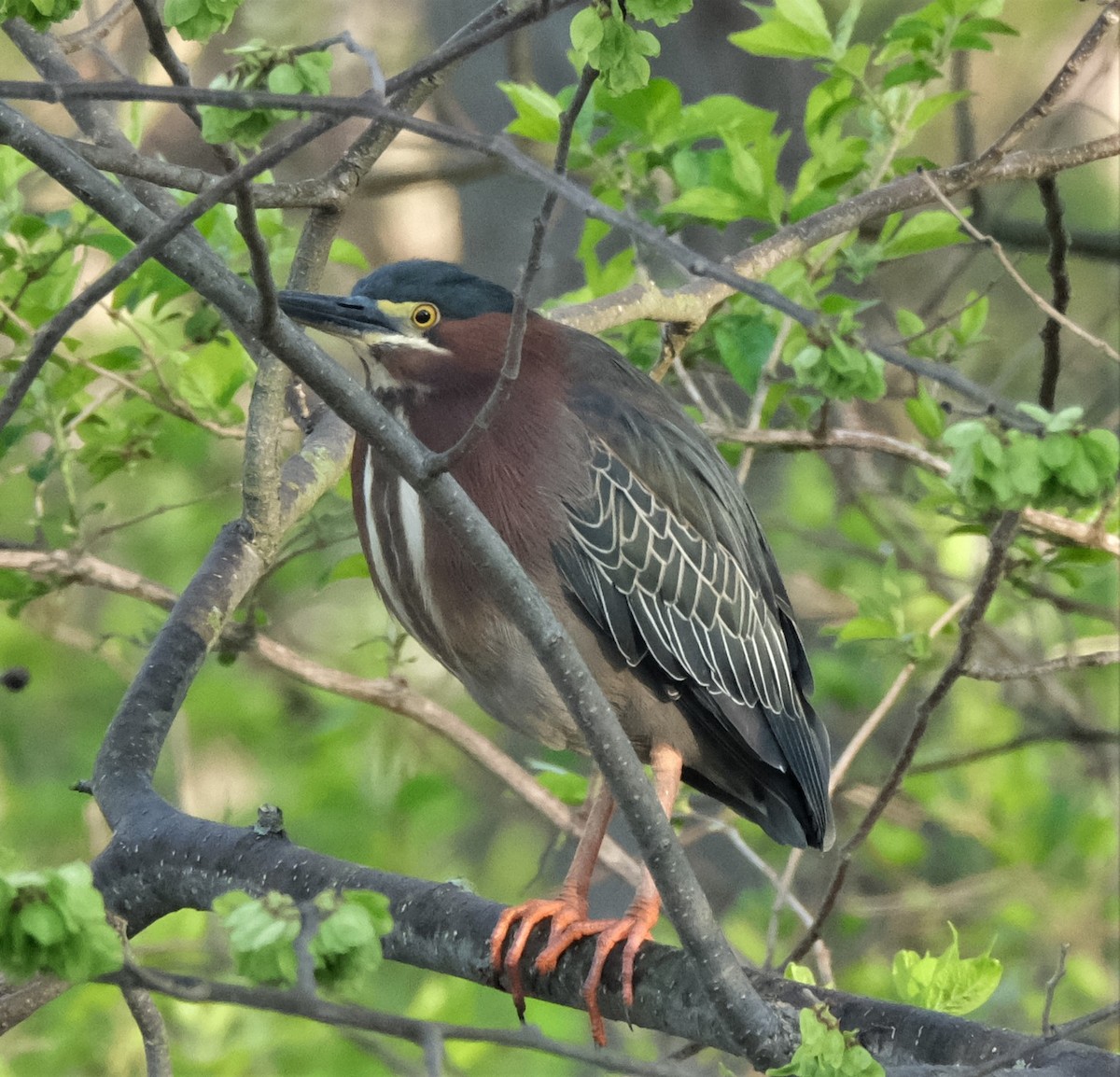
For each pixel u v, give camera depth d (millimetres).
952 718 14516
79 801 14492
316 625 16781
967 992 7504
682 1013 6098
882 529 12836
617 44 4562
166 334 12453
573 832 10688
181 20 4559
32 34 8312
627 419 8109
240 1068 11070
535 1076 12242
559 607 7867
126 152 6543
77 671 15531
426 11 16203
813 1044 4586
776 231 10430
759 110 9945
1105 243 12609
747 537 8766
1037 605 14922
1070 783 15430
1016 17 17891
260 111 4484
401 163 14094
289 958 4012
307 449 8773
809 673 9125
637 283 9617
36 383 9602
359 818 14305
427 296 7762
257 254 4320
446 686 15430
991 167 8961
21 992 5836
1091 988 12977
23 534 13594
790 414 13453
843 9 16188
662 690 8188
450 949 6379
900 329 10523
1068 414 5789
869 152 10109
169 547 14961
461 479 7711
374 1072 11336
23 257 9250
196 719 14969
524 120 10062
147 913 6441
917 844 13688
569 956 6484
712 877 15031
